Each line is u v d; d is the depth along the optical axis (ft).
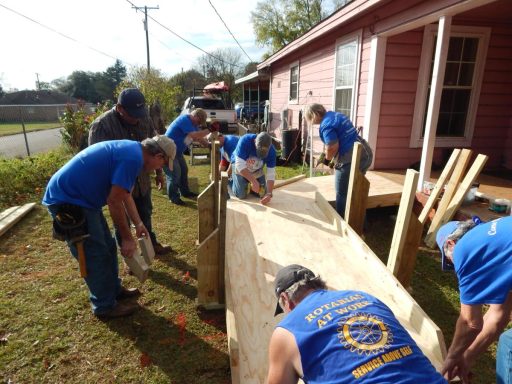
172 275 11.67
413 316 6.41
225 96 66.03
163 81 65.36
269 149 13.34
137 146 8.25
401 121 19.79
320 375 3.85
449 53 19.12
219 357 8.23
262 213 12.24
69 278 11.51
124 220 8.27
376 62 18.70
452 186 13.33
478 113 20.15
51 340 8.71
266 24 102.83
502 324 5.00
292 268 5.03
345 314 4.11
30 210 18.03
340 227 10.47
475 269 4.94
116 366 7.98
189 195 20.30
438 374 3.86
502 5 16.01
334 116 12.80
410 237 9.34
